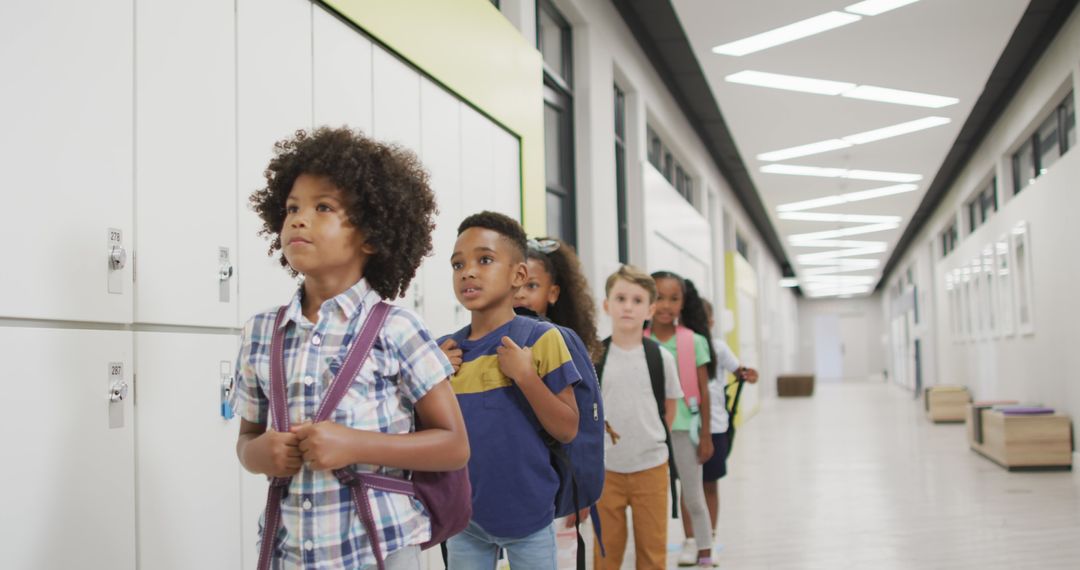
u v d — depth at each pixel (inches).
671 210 369.4
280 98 102.2
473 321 87.1
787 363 1173.7
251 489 93.5
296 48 106.1
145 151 78.8
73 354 70.1
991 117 409.7
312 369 51.4
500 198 177.6
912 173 483.8
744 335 585.3
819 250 831.1
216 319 88.0
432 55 144.6
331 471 50.6
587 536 194.4
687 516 170.6
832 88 333.4
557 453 81.0
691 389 154.3
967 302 535.5
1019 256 371.2
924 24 270.2
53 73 68.6
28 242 65.7
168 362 81.2
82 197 71.1
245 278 93.7
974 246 496.1
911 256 876.0
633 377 120.3
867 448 378.0
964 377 559.5
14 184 64.7
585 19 262.5
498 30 177.8
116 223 74.7
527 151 192.5
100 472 72.3
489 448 78.7
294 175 55.2
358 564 50.4
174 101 83.1
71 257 69.7
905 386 997.2
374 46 127.1
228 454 89.6
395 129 132.4
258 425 56.6
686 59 358.3
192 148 85.5
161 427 79.9
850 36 279.7
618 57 300.4
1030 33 303.0
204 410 85.9
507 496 78.2
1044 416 298.7
